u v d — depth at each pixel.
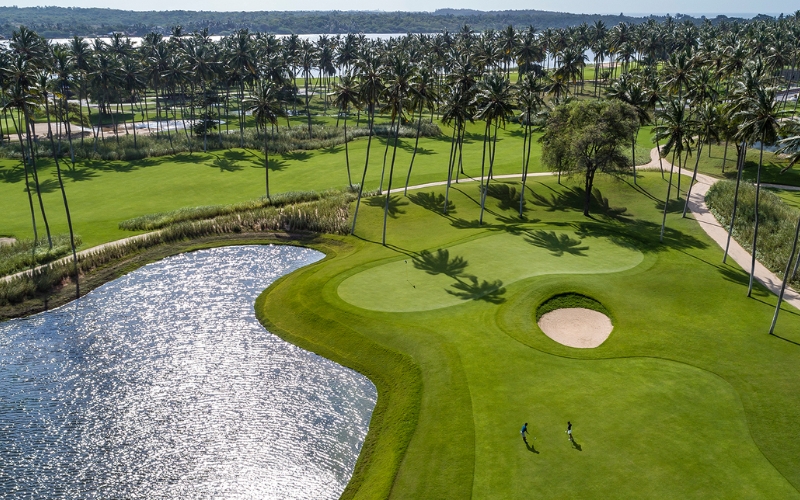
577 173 86.81
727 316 52.16
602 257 65.50
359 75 89.31
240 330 53.69
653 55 180.88
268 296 60.56
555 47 198.88
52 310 57.91
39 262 67.31
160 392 43.75
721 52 116.50
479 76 87.50
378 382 45.34
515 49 162.38
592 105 80.94
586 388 41.59
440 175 104.94
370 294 57.56
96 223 81.88
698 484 32.16
